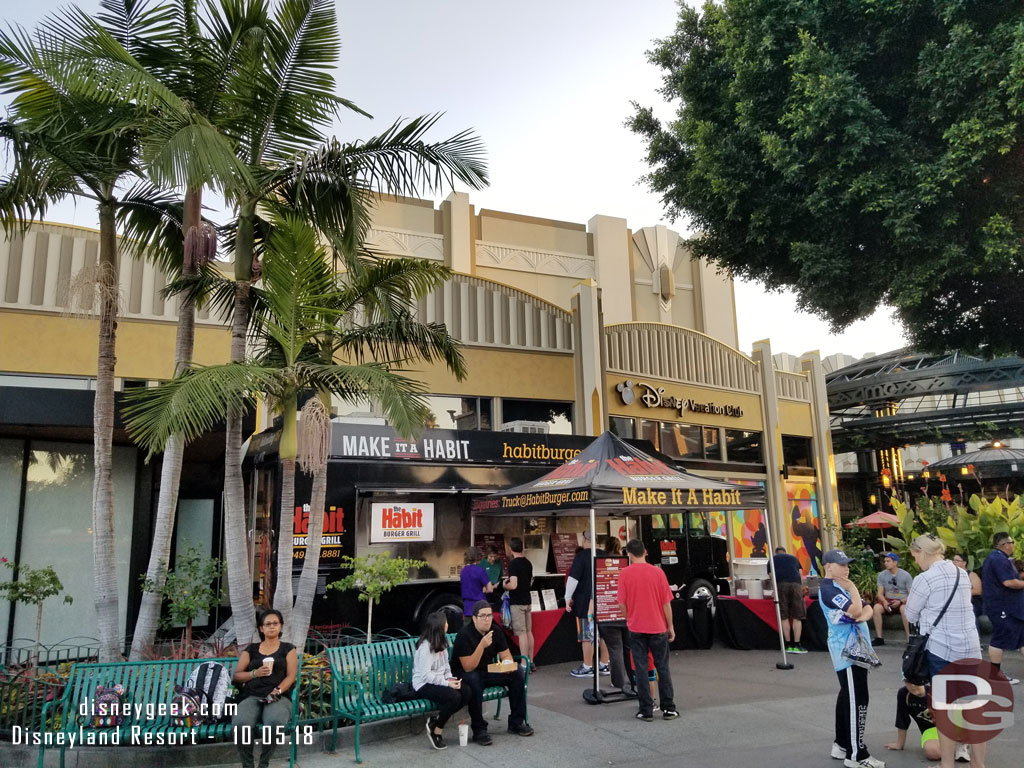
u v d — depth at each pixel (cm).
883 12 1255
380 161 849
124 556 1266
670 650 1210
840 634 612
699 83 1634
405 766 614
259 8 840
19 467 1209
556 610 1115
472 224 2897
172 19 841
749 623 1228
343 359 1552
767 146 1369
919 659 591
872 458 3406
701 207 1634
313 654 890
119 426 1133
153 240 979
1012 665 1012
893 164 1266
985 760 615
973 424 2966
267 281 848
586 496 870
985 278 1382
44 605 1193
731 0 1462
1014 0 1158
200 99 855
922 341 1631
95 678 622
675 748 662
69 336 1356
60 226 1384
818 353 2777
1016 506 1326
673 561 1628
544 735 707
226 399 695
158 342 1416
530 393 1842
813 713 789
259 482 1212
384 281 918
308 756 643
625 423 2038
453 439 1266
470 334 1786
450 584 1201
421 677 669
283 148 890
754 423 2453
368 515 1156
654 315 3272
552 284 3028
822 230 1403
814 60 1296
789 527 2462
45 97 786
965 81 1174
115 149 802
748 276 1694
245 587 797
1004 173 1192
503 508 1039
